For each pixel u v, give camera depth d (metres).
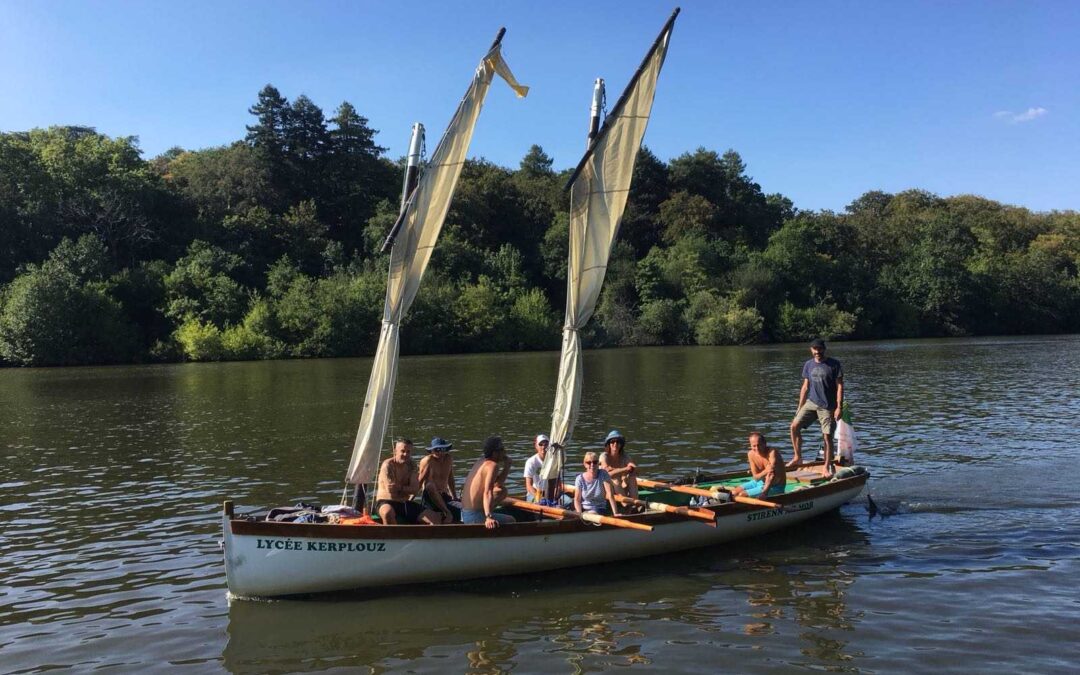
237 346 79.06
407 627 10.72
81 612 11.48
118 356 76.12
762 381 45.28
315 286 90.31
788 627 10.53
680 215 126.31
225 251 95.25
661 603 11.48
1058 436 24.55
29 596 12.19
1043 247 136.88
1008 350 72.25
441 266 102.31
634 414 31.31
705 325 97.69
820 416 16.91
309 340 83.19
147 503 18.11
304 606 11.50
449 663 9.63
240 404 38.00
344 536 11.62
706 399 36.34
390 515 12.44
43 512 17.47
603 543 13.11
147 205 100.44
